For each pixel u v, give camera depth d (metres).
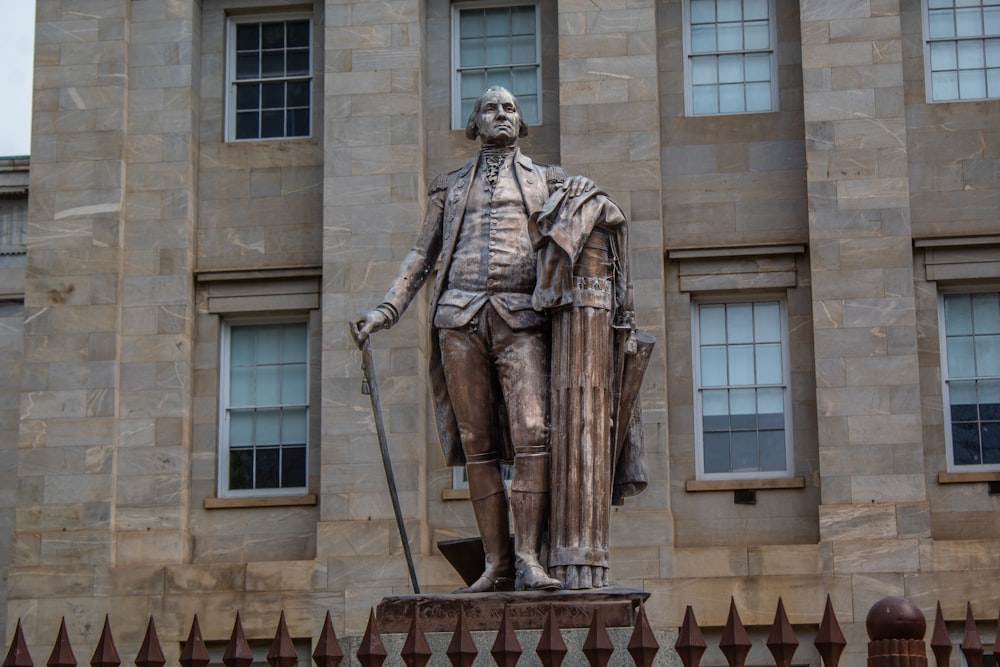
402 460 30.38
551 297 11.95
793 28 31.95
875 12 31.06
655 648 9.50
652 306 30.58
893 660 9.42
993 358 30.61
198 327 32.19
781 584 29.14
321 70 32.94
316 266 31.89
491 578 12.19
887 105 30.78
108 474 31.14
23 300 34.31
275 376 32.09
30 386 31.66
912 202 30.92
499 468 12.45
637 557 29.48
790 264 30.95
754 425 30.67
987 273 30.58
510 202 12.67
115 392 31.48
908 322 30.02
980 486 29.84
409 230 31.31
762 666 29.03
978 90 31.47
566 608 11.16
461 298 12.41
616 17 31.56
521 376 12.11
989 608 28.66
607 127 31.20
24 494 31.23
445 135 32.31
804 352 30.69
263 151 32.69
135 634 30.39
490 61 32.53
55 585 30.75
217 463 31.77
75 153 32.44
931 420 30.23
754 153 31.48
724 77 31.97
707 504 30.27
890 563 29.06
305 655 29.92
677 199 31.47
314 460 31.45
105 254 32.03
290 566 30.27
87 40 32.75
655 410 30.20
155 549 30.88
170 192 32.25
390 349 30.78
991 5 31.69
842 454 29.66
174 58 32.72
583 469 11.76
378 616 11.31
